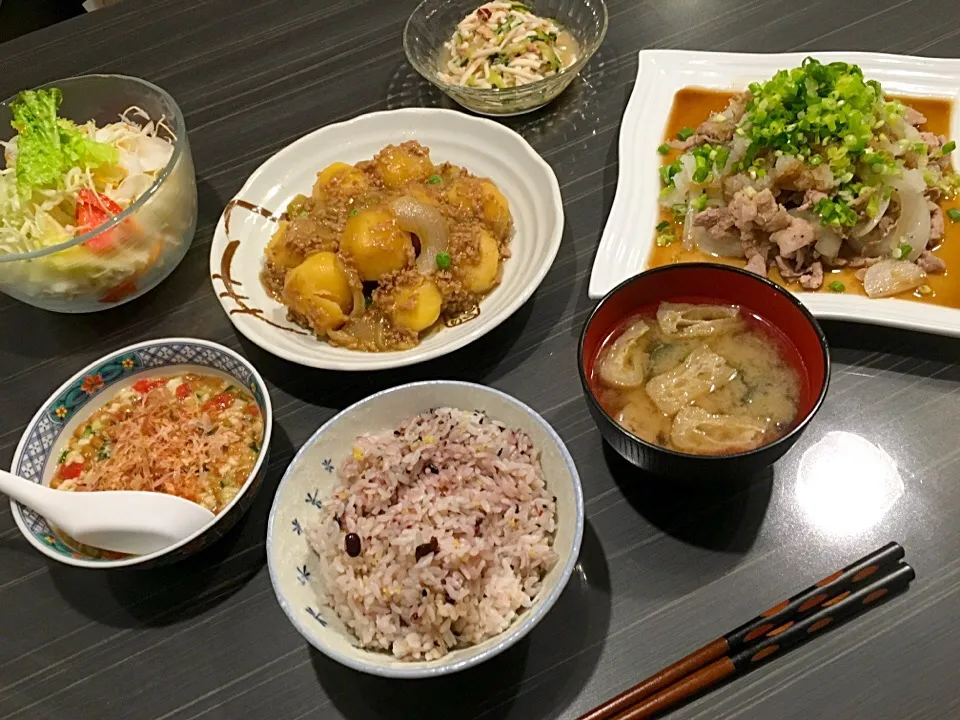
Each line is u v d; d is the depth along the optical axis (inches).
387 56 24.0
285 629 13.6
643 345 14.5
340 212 17.4
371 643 12.1
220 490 14.4
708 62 20.6
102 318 18.9
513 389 16.3
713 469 12.1
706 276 14.3
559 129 21.2
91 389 15.7
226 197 20.9
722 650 12.1
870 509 13.7
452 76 22.3
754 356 14.0
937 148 17.6
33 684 13.5
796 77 17.2
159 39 25.8
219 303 18.7
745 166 17.3
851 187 16.4
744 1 23.3
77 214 17.9
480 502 12.7
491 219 17.5
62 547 13.5
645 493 14.4
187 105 23.6
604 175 19.8
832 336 16.0
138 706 13.1
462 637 12.1
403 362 15.3
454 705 12.5
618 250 17.4
